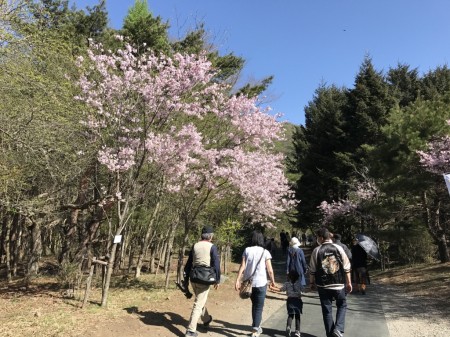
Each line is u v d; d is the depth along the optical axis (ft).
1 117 24.31
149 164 29.89
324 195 90.63
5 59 24.88
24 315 22.29
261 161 41.39
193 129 28.76
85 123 27.50
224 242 47.55
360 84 84.53
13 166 26.13
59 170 27.71
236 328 21.74
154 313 23.39
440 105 50.55
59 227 40.34
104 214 29.76
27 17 25.81
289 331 20.40
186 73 28.09
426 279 40.86
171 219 43.86
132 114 29.22
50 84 27.20
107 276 25.07
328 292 18.51
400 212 52.60
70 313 22.75
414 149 44.70
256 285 19.94
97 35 51.90
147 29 48.19
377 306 29.19
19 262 55.42
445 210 54.95
